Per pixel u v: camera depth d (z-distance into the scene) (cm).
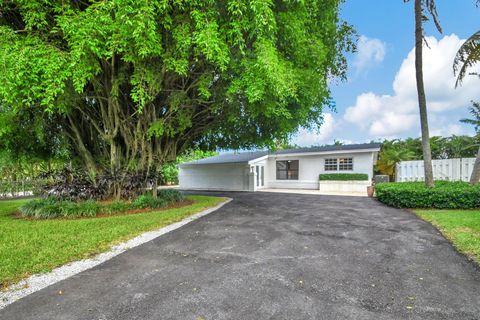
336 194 1289
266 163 1830
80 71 463
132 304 242
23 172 1616
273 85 517
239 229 533
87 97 708
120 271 321
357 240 440
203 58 599
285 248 401
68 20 443
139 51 454
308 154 1620
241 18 484
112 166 859
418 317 215
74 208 693
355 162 1501
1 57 436
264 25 475
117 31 454
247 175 1672
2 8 520
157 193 978
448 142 1783
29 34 492
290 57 639
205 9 479
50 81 457
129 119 793
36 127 757
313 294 256
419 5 804
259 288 270
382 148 1869
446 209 701
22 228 542
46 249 399
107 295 260
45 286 281
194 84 670
